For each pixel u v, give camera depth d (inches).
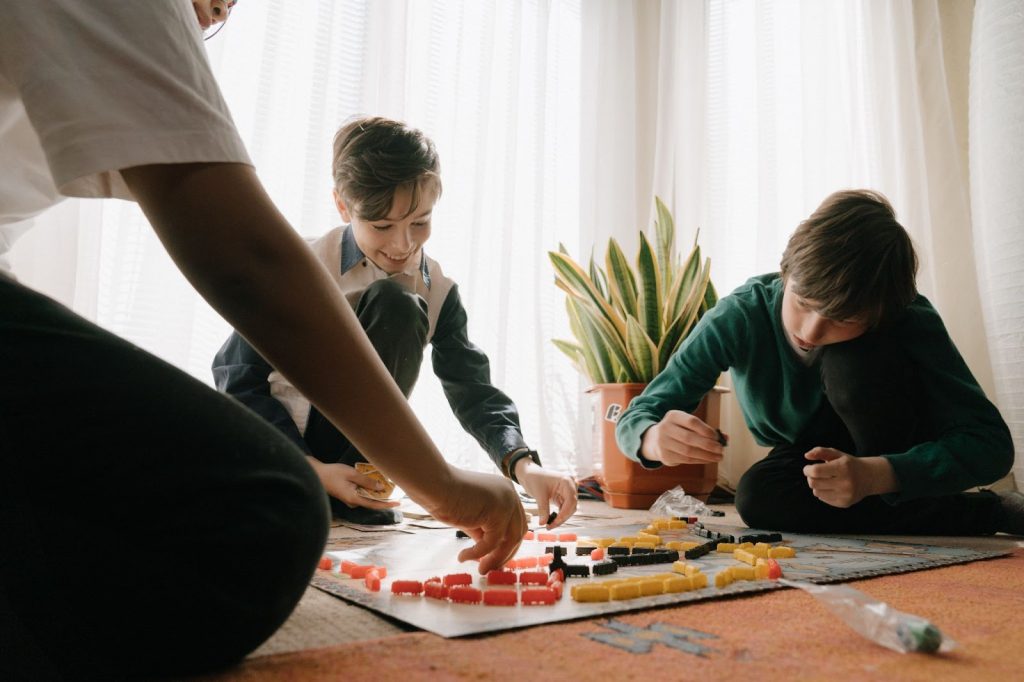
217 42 76.0
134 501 18.0
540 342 97.2
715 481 79.7
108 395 18.2
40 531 18.1
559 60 105.9
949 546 46.3
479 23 95.7
